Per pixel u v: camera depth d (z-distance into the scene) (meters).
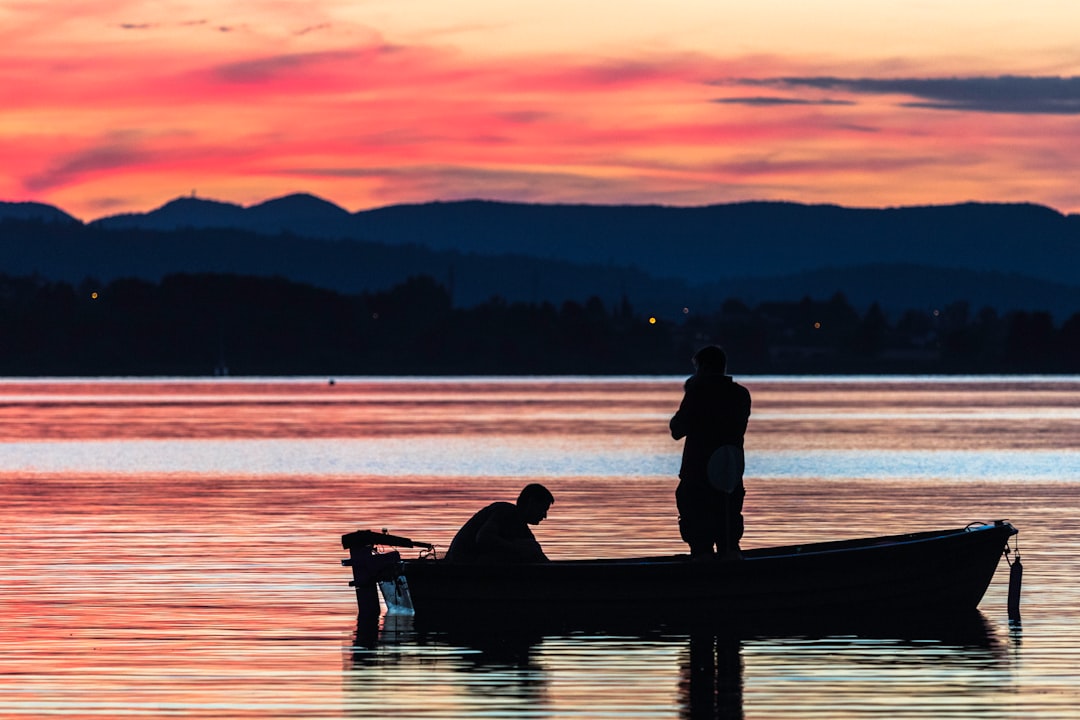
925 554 58.56
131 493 114.75
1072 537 82.56
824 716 43.53
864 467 145.50
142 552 76.81
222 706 44.78
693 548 57.53
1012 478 130.50
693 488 56.88
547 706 44.78
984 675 48.47
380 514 96.94
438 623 57.53
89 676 48.47
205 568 71.00
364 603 59.12
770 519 93.69
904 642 53.84
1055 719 43.03
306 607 60.72
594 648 53.03
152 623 57.09
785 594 57.59
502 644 53.72
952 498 109.62
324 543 80.50
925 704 44.78
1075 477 131.38
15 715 43.78
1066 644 53.25
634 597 57.31
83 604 61.16
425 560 58.84
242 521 92.38
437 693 46.38
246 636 54.88
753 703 45.03
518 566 57.69
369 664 50.41
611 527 88.00
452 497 110.56
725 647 53.12
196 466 148.88
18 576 68.56
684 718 43.38
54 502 106.50
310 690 46.78
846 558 57.81
